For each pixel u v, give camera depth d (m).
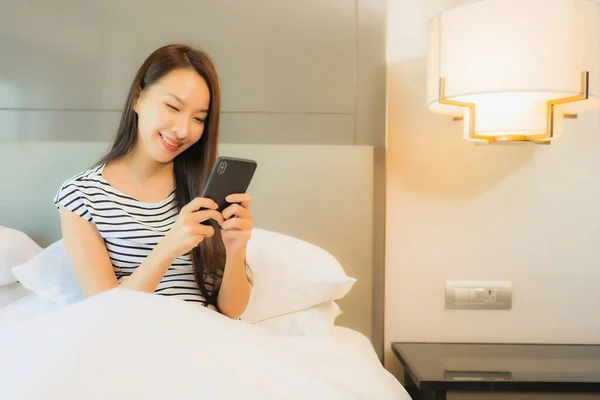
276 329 1.35
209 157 1.34
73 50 1.72
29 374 0.73
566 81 1.29
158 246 1.13
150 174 1.33
